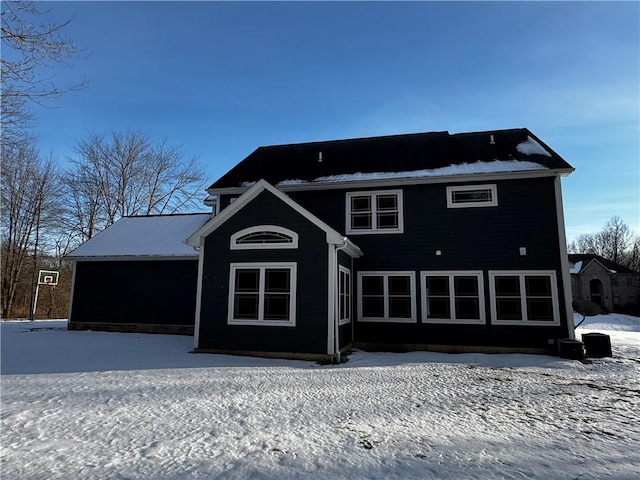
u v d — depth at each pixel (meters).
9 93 7.31
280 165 16.02
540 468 3.93
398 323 13.04
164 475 3.71
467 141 14.73
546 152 13.02
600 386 7.77
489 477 3.72
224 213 11.77
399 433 4.93
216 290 11.64
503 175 12.58
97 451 4.29
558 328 11.84
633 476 3.75
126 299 16.41
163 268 16.30
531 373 9.05
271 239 11.52
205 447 4.43
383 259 13.48
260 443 4.56
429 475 3.75
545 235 12.31
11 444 4.47
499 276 12.51
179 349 12.09
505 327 12.23
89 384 7.46
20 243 33.03
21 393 6.79
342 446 4.48
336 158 15.69
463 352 12.41
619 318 31.69
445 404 6.34
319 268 11.02
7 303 31.97
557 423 5.42
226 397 6.59
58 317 34.19
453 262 12.90
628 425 5.35
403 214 13.57
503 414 5.82
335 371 9.10
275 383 7.69
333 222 14.15
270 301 11.33
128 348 12.09
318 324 10.75
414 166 13.97
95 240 17.86
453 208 13.16
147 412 5.74
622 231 67.56
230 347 11.26
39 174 33.28
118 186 34.78
